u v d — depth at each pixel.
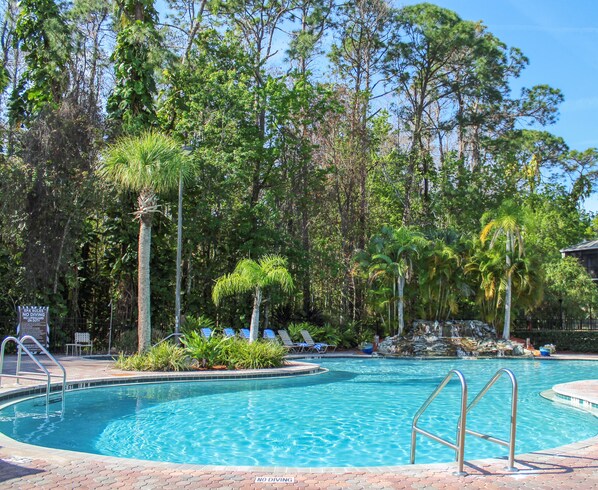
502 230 28.56
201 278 27.75
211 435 8.72
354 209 33.25
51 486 5.13
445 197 37.66
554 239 41.94
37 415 10.00
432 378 17.06
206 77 27.58
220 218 26.84
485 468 5.94
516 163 43.19
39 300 22.28
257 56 31.22
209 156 25.45
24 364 16.72
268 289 27.19
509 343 26.22
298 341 27.42
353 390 14.09
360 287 32.38
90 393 12.55
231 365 16.91
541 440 8.70
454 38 36.56
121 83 24.48
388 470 5.79
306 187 30.73
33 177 21.53
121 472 5.57
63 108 23.02
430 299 28.75
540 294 28.53
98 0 25.16
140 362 15.78
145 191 16.62
